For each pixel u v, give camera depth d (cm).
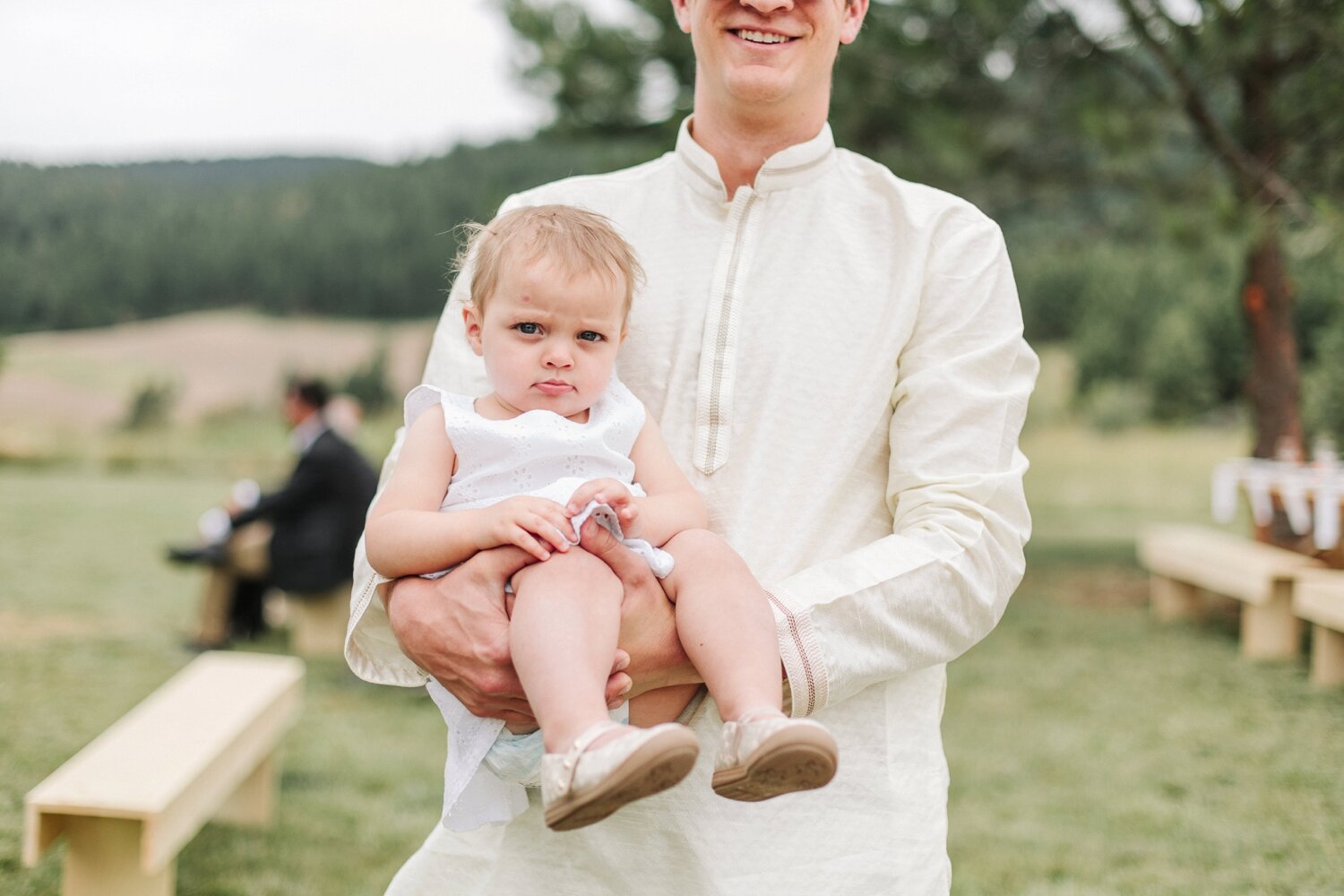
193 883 373
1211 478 1543
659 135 774
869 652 145
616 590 141
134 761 340
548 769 126
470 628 141
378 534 151
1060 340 1966
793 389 161
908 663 149
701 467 161
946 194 169
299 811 441
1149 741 495
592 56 768
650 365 167
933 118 701
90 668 624
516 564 143
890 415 162
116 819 312
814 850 150
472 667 141
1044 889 358
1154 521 1278
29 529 1096
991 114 762
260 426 1820
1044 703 555
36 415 1764
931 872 154
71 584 848
